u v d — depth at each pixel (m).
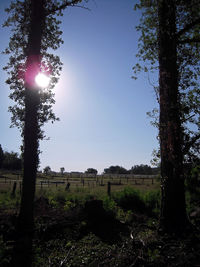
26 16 9.49
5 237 5.95
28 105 7.68
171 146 6.92
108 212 8.76
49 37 10.22
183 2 7.90
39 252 5.61
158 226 6.81
